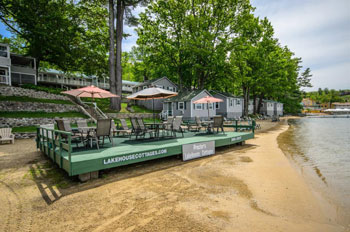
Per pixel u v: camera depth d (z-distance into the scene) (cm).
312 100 11425
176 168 538
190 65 2712
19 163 578
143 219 276
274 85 3375
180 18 2505
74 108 1966
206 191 380
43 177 455
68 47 2208
